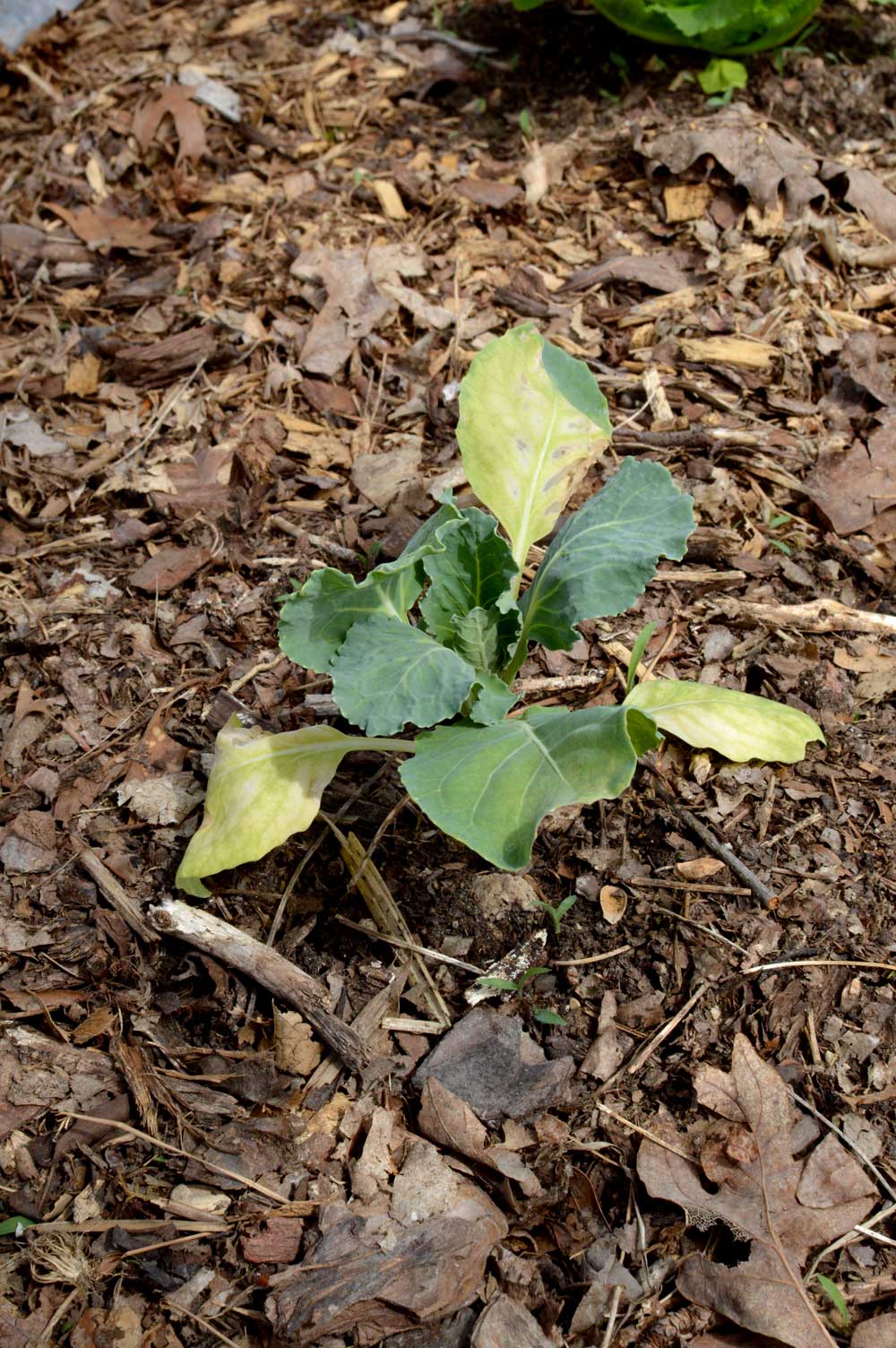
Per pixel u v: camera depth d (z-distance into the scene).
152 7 1.24
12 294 1.04
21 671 0.85
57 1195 0.70
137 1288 0.68
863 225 1.01
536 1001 0.74
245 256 1.04
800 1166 0.69
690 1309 0.67
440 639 0.76
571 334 0.98
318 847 0.78
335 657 0.73
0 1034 0.73
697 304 0.99
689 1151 0.70
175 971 0.75
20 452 0.95
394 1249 0.68
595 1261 0.68
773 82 1.08
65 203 1.09
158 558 0.89
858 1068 0.72
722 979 0.74
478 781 0.70
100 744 0.82
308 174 1.09
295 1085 0.73
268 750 0.75
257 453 0.93
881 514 0.89
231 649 0.85
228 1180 0.70
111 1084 0.73
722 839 0.78
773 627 0.85
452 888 0.77
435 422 0.94
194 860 0.74
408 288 1.00
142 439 0.95
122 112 1.14
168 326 1.00
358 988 0.75
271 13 1.21
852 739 0.81
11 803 0.80
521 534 0.81
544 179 1.06
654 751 0.80
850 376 0.94
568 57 1.13
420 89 1.13
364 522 0.90
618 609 0.74
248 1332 0.67
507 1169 0.69
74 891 0.77
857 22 1.13
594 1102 0.72
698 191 1.03
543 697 0.83
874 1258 0.68
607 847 0.77
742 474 0.91
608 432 0.81
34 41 1.18
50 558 0.90
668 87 1.09
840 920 0.75
